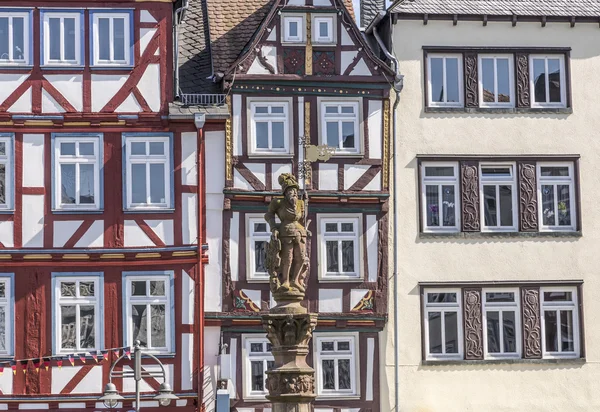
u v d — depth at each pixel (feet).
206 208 130.11
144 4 130.21
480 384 133.80
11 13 129.18
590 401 135.23
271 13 132.46
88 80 129.18
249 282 130.21
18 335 126.72
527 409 134.21
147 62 129.70
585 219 137.39
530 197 136.77
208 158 130.62
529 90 138.00
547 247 136.36
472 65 137.18
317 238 131.75
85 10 129.70
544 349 135.33
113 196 128.57
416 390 132.57
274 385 93.04
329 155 131.34
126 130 129.18
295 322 93.20
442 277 134.41
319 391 130.93
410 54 136.46
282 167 131.64
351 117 133.39
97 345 127.13
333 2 133.39
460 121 136.46
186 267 128.36
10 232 127.44
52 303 127.03
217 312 129.29
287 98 132.46
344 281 131.75
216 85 134.41
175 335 127.54
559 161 137.80
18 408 126.00
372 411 131.23
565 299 136.46
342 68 133.28
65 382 126.62
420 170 135.13
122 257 127.85
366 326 131.85
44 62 128.98
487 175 136.77
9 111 128.26
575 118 138.31
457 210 135.64
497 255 135.54
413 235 134.41
